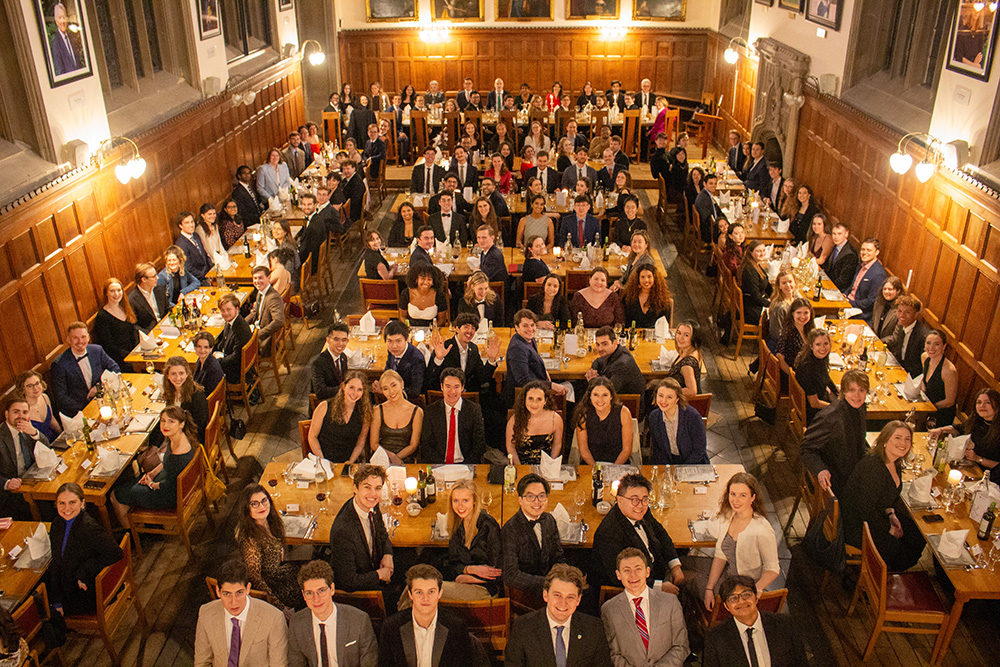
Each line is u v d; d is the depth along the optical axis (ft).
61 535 19.30
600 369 26.45
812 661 20.21
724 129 66.23
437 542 19.80
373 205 54.44
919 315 31.86
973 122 28.35
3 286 25.75
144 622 21.09
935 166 29.86
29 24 26.68
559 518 20.10
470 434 23.52
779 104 50.29
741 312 33.96
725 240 37.01
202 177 42.75
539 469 22.07
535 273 34.14
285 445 29.22
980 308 27.45
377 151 54.54
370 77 73.00
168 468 22.77
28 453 23.04
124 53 36.70
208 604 17.06
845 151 40.45
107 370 27.76
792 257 35.94
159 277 33.65
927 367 26.14
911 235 32.96
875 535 20.70
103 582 19.10
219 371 27.09
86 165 30.12
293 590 18.56
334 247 46.98
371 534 19.07
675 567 19.10
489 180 42.47
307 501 21.04
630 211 38.40
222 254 36.19
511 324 35.42
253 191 49.98
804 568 23.30
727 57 60.85
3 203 25.50
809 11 45.91
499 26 71.46
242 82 48.67
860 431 22.39
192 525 25.08
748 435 29.66
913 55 35.70
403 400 23.73
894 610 19.16
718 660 16.24
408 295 31.50
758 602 17.20
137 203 34.91
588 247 36.42
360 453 23.73
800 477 27.30
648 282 30.09
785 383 28.78
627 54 72.59
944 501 21.17
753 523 18.19
